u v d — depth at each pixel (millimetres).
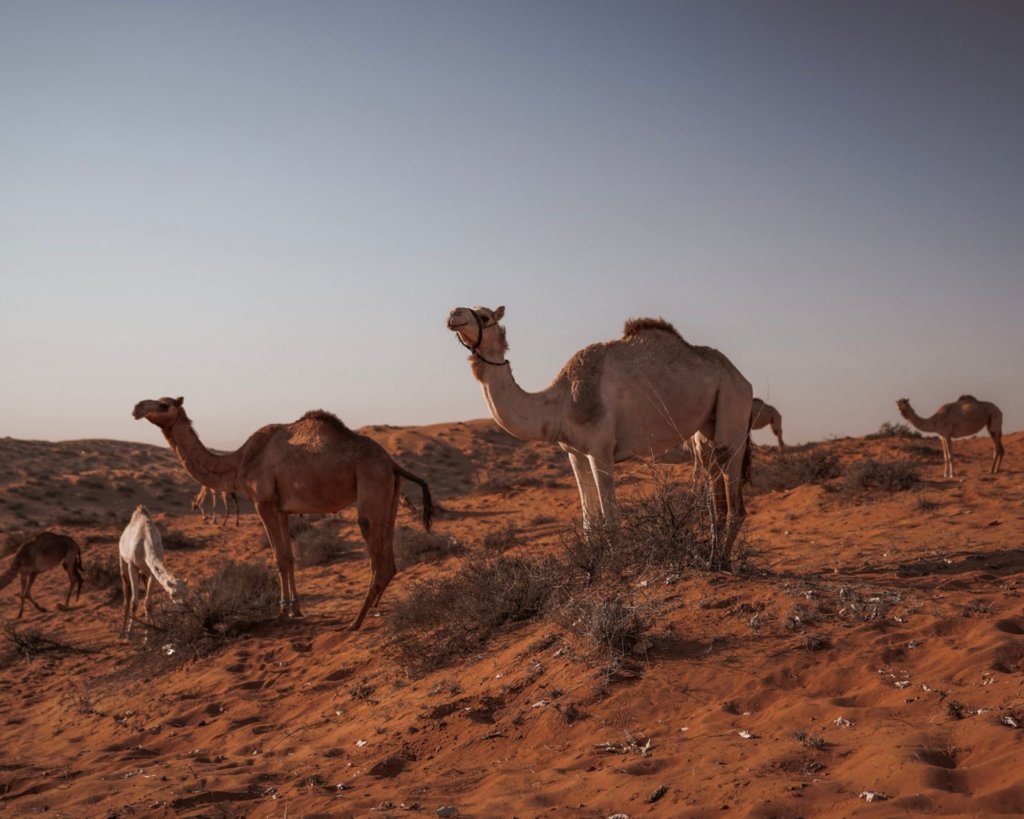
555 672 7180
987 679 5793
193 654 11500
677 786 4895
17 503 47594
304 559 20016
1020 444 28984
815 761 4988
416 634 9484
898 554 10188
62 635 16094
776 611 7461
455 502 29203
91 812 6051
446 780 5785
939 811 4125
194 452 12195
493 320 9727
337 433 11734
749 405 10141
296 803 5625
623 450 9805
